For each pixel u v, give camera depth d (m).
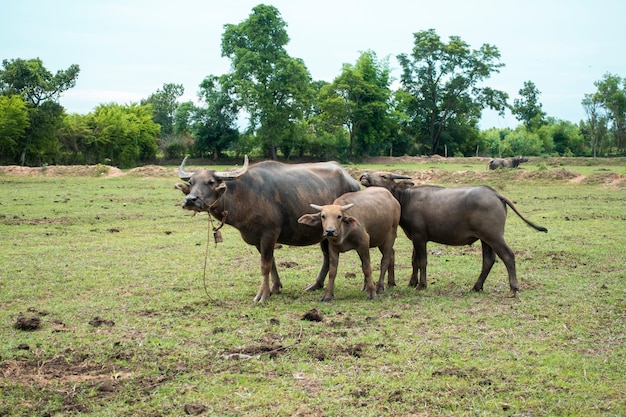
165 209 23.41
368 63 78.06
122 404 5.75
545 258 13.12
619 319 8.38
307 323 8.34
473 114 85.75
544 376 6.33
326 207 9.32
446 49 81.62
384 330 7.96
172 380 6.32
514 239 15.76
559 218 19.97
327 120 75.94
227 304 9.52
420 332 7.87
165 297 9.93
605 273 11.48
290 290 10.59
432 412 5.56
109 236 16.62
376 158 76.81
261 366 6.70
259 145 73.06
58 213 21.66
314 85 84.38
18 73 58.78
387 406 5.67
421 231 10.55
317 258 13.74
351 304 9.44
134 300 9.72
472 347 7.26
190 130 71.25
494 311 8.88
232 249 14.69
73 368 6.67
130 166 68.25
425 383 6.16
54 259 13.20
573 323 8.20
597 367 6.55
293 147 74.19
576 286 10.41
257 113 66.75
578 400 5.77
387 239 10.39
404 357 6.91
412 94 84.50
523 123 117.19
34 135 59.41
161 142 82.12
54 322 8.43
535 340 7.51
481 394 5.91
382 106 74.62
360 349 7.15
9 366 6.69
